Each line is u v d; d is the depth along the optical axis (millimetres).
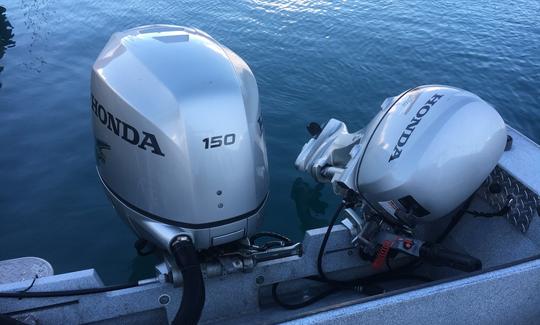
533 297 1655
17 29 5660
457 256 1969
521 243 2041
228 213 1982
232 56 2301
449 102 2084
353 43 5637
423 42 5816
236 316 2162
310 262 2246
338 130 3246
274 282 2207
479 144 1998
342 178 2262
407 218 2117
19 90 4559
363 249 2230
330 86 4812
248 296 2172
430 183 1996
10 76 4777
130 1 6395
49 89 4582
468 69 5402
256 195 2047
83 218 3156
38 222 3123
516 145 2305
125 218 2227
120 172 2131
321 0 6684
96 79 2193
